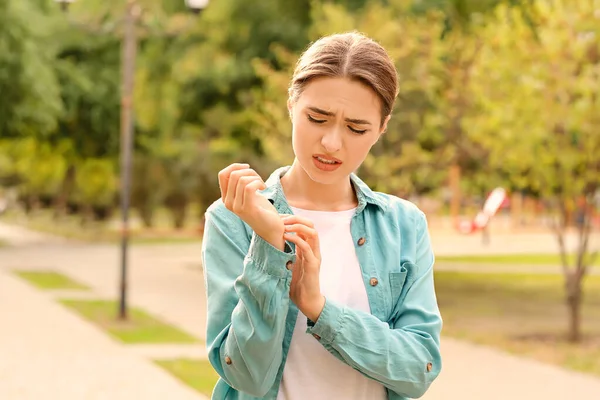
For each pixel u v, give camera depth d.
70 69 30.81
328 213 2.50
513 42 12.85
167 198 42.22
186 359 11.18
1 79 27.33
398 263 2.49
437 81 15.90
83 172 41.41
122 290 14.89
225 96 22.56
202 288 20.16
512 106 12.25
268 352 2.21
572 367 11.24
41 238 40.28
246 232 2.41
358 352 2.27
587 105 11.82
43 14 30.00
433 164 16.22
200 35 23.12
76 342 12.30
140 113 27.27
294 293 2.26
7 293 18.11
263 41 21.41
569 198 13.17
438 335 2.46
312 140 2.28
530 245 35.34
